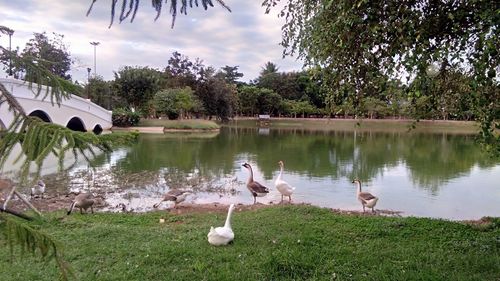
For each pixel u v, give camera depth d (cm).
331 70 501
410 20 396
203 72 5500
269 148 2505
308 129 5075
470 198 1091
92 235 630
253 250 554
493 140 495
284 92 6788
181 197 946
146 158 1909
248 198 1076
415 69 404
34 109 1474
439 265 492
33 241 202
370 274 466
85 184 1207
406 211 941
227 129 4844
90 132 207
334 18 465
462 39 385
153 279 459
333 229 666
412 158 1991
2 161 193
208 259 517
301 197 1080
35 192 991
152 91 4669
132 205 975
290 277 467
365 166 1691
